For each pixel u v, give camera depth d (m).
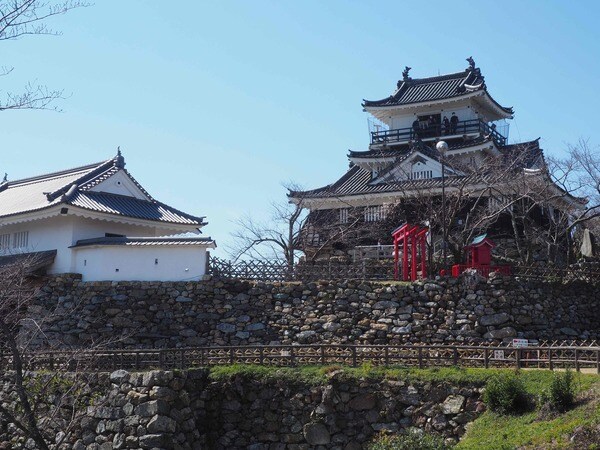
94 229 34.94
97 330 31.23
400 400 23.28
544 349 23.22
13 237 36.72
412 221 42.25
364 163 48.34
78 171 39.19
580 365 22.91
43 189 38.16
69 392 24.05
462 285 29.25
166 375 23.53
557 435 18.11
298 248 43.22
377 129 51.09
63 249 33.97
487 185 38.59
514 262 35.38
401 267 33.75
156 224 36.34
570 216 41.66
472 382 22.64
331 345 25.25
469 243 33.81
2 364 27.47
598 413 18.64
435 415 22.67
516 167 41.72
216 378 25.12
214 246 31.41
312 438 23.84
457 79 52.03
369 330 29.39
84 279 32.72
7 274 28.78
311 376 24.52
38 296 32.44
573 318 30.55
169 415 23.23
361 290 30.03
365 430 23.44
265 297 30.56
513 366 24.00
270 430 24.47
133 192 37.66
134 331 30.88
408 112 51.31
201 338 30.38
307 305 30.17
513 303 28.97
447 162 42.06
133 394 23.66
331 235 41.97
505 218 40.53
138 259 32.00
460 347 24.23
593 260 36.72
